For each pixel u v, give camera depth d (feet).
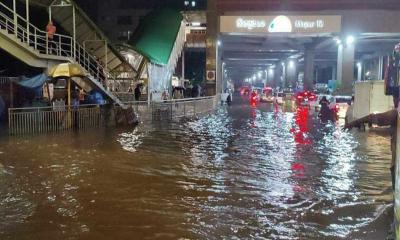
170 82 128.16
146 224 22.33
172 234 20.97
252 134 63.62
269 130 69.62
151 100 94.58
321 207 25.73
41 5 76.79
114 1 282.36
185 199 27.12
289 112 116.37
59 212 24.11
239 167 37.70
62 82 76.43
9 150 44.65
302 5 128.98
